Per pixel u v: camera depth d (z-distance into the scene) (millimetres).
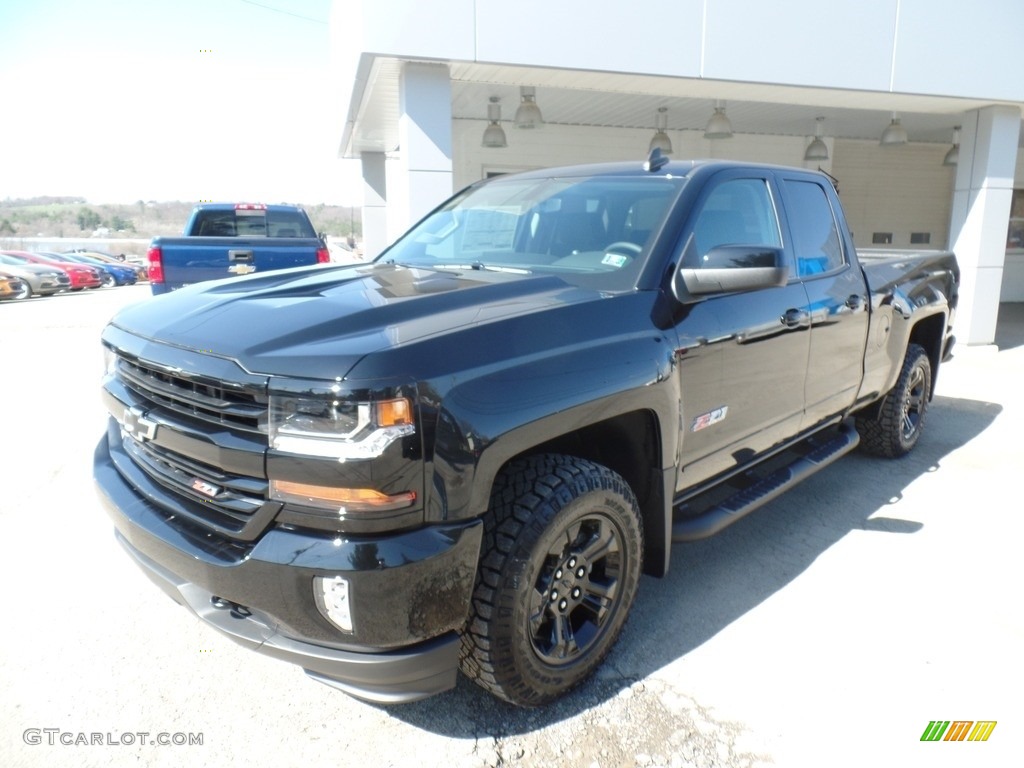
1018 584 3469
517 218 3523
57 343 10898
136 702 2588
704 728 2488
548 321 2436
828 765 2322
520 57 7176
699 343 2908
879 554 3791
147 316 2633
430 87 7207
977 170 9805
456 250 3625
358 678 2094
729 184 3414
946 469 5109
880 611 3230
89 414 6355
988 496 4594
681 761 2338
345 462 1945
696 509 3703
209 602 2270
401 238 4078
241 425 2100
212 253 8164
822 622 3141
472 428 2088
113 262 40000
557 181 3682
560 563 2457
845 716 2545
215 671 2773
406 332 2184
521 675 2377
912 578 3531
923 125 12977
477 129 13039
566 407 2314
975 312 10109
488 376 2168
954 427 6188
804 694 2664
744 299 3223
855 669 2809
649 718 2535
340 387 1941
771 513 4328
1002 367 8883
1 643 2910
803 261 3816
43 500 4348
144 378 2438
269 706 2584
